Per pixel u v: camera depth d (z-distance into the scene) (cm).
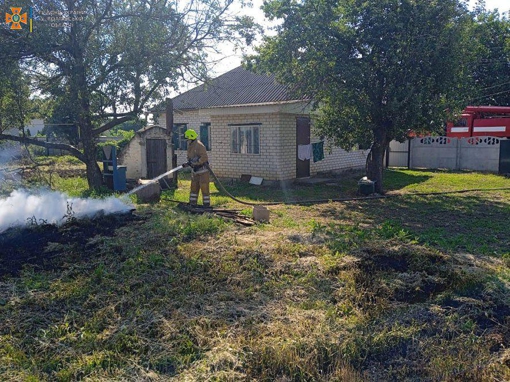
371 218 946
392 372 374
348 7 1103
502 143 1783
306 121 1595
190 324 435
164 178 1423
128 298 490
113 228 756
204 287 525
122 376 354
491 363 384
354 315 467
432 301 501
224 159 1653
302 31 1127
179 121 1997
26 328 427
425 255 626
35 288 513
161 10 1134
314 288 529
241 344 401
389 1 1092
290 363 375
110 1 1097
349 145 1267
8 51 1032
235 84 1900
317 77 1150
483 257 656
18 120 1216
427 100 1118
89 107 1159
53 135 1788
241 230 772
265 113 1488
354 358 392
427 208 1068
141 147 1490
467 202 1152
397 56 1092
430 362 385
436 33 1105
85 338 409
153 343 404
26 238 671
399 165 2141
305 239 714
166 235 715
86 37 1082
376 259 620
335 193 1316
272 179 1510
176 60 1148
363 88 1158
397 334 423
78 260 602
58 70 1152
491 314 475
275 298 504
